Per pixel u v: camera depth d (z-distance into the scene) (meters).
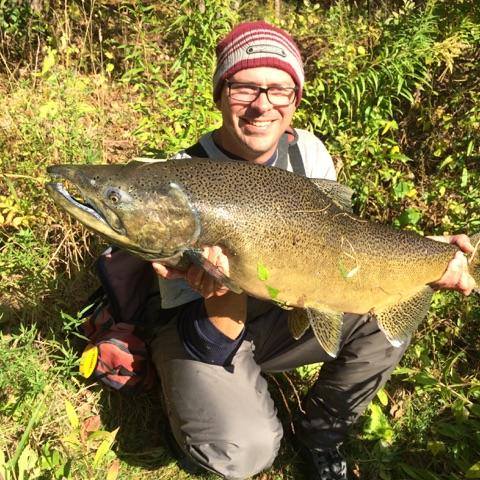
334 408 1.15
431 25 1.84
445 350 1.46
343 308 1.00
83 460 1.06
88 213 0.83
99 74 1.97
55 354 1.26
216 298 0.98
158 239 0.85
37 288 1.33
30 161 1.44
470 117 1.74
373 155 1.65
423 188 1.73
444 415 1.32
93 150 1.49
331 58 1.84
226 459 1.03
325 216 0.94
